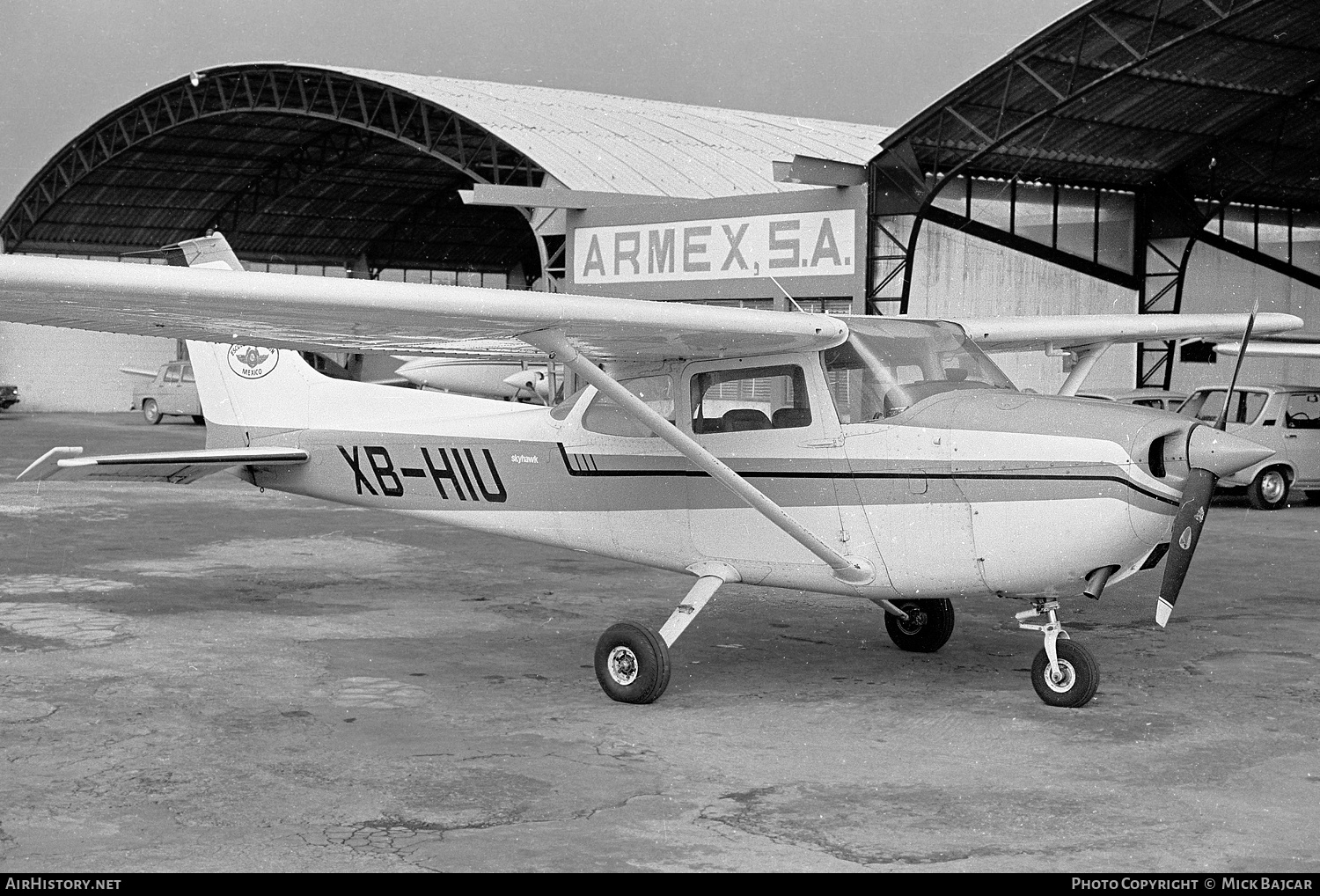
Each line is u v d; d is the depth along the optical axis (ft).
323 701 20.39
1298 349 46.75
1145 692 21.35
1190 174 72.33
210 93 107.45
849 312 63.16
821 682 22.04
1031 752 17.90
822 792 16.12
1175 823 15.05
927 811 15.44
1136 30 55.21
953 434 20.08
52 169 121.70
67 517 45.11
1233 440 18.81
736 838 14.49
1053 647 20.31
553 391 82.69
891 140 60.34
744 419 22.12
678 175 80.02
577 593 30.68
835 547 21.17
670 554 23.17
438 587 31.45
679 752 17.85
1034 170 67.31
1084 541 19.13
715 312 19.89
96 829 14.60
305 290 17.13
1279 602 29.96
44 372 138.92
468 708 20.13
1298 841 14.47
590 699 20.81
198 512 46.68
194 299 16.71
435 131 104.58
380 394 27.58
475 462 25.62
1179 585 19.04
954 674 22.65
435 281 159.63
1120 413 19.52
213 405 29.63
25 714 19.42
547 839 14.42
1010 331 25.45
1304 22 55.98
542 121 87.76
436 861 13.75
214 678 21.86
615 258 72.18
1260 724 19.35
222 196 133.80
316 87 101.19
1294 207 80.69
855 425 20.93
